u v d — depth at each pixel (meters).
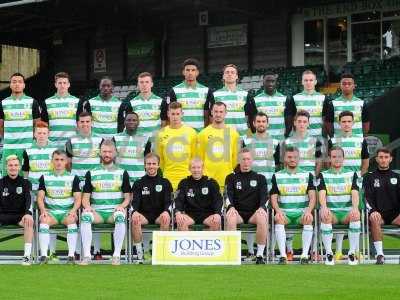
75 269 9.10
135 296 7.07
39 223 10.10
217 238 9.66
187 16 26.28
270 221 10.16
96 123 11.30
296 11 24.03
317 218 10.20
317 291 7.32
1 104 11.33
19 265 9.60
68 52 28.95
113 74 28.02
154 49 27.03
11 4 21.98
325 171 10.29
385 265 9.54
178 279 8.19
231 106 11.31
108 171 10.32
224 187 10.48
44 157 10.74
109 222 10.26
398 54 22.28
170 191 10.19
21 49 30.58
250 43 25.08
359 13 22.89
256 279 8.17
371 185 10.30
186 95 11.27
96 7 24.47
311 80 11.30
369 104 15.45
